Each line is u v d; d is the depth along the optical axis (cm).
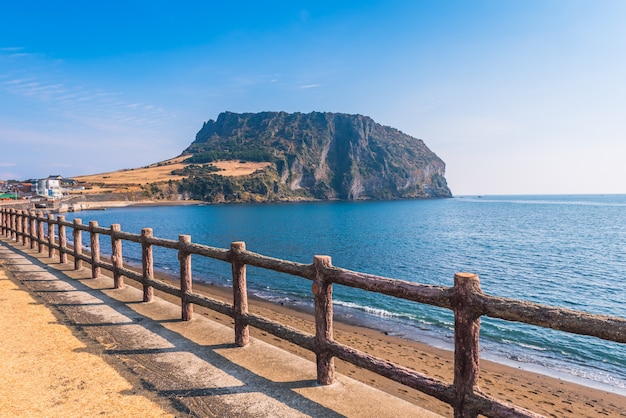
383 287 316
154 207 15962
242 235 5156
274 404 345
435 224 7131
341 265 2817
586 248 3794
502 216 9650
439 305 281
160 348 477
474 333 262
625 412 662
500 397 709
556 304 1738
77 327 549
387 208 14888
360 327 1162
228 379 394
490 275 2419
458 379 267
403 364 842
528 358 956
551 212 11488
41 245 1317
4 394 349
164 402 345
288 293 1655
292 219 8812
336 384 386
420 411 335
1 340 484
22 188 14288
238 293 481
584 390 756
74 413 322
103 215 10269
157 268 2239
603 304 1736
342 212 12012
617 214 10331
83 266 1055
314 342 387
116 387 372
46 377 388
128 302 689
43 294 736
